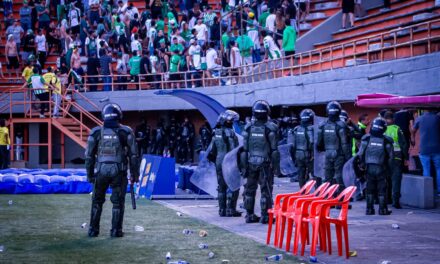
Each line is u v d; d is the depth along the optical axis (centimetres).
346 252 1340
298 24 3997
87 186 2755
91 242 1525
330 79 3066
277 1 4034
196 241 1534
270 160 1802
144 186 2638
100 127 1582
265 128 1797
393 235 1622
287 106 3662
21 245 1488
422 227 1752
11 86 4541
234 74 4038
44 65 4722
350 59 3291
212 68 4041
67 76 4394
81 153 4825
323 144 2139
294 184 3075
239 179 1870
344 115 2205
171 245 1482
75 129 4075
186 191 2739
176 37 4259
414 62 2520
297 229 1366
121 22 4578
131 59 4341
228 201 1994
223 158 1978
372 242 1523
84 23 4619
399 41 2984
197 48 4175
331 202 1341
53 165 4559
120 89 4531
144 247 1459
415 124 2348
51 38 4778
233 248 1442
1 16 5162
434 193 2378
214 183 2200
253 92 3775
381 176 1989
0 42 5009
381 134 1984
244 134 1809
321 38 3819
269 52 3728
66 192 2748
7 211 2116
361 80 2847
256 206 2259
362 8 3862
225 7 4531
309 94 3238
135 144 1588
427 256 1362
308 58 3703
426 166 2339
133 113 4831
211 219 1925
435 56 2405
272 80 3569
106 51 4394
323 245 1398
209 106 2680
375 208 2158
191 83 4231
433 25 2872
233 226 1777
